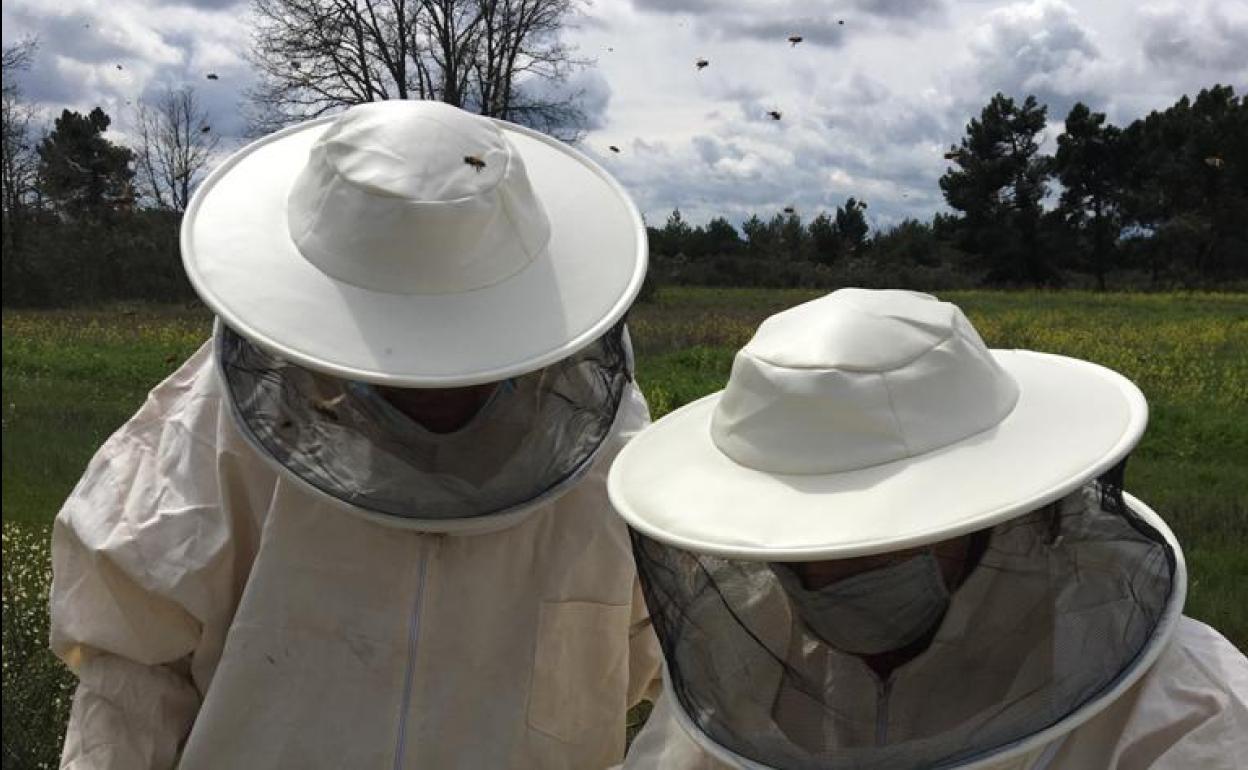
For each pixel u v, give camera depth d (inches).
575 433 79.9
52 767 143.7
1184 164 2598.4
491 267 76.9
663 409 461.7
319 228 76.9
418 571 84.1
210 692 84.9
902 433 60.8
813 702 63.1
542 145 90.3
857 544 55.4
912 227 2918.3
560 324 76.5
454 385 71.5
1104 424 59.6
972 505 56.1
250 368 79.2
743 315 1214.3
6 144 1786.4
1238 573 234.7
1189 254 2591.0
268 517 84.0
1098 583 58.0
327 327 74.2
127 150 2228.1
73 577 88.2
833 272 2492.6
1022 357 71.8
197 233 80.1
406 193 74.0
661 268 2436.0
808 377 61.6
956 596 59.9
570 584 87.4
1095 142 2684.5
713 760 70.2
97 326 1029.2
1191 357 745.0
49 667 152.2
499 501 78.3
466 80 1386.6
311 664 84.1
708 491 63.2
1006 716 57.1
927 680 60.6
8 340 887.1
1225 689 57.8
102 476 88.9
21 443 397.7
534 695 86.8
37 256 1705.2
